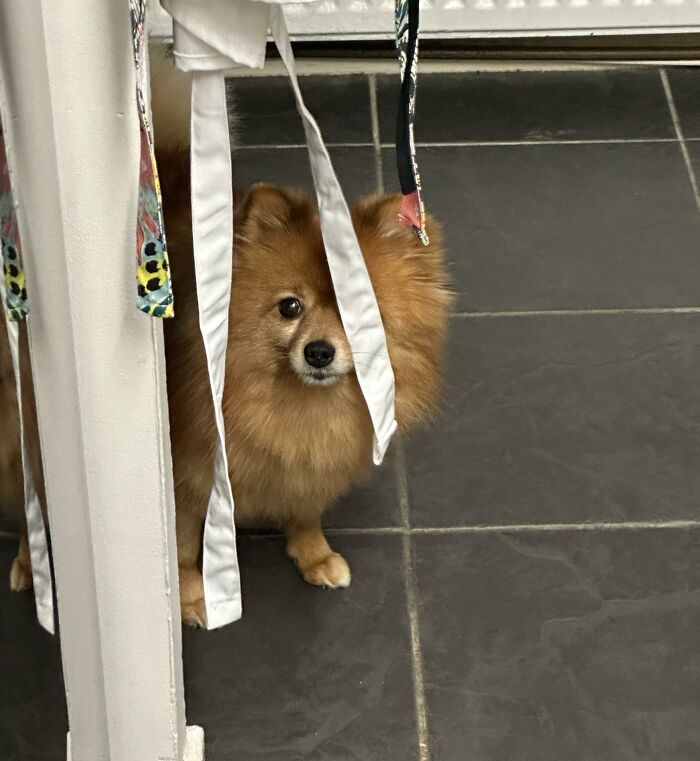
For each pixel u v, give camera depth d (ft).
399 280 6.79
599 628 7.84
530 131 12.25
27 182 4.23
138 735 6.23
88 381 4.84
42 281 4.49
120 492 5.22
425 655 7.67
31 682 5.32
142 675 5.95
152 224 4.21
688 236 11.06
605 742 7.17
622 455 9.08
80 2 3.94
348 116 12.28
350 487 8.14
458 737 7.19
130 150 4.29
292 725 7.26
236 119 11.65
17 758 5.18
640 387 9.63
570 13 12.38
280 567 8.25
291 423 6.97
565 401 9.50
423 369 7.16
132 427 5.01
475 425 9.29
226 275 4.91
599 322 10.18
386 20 12.31
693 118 12.43
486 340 10.00
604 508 8.68
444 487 8.81
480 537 8.46
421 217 4.92
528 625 7.86
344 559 8.25
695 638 7.79
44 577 5.14
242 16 4.17
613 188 11.58
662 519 8.59
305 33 12.41
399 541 8.43
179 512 7.48
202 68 4.26
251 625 7.86
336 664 7.62
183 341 6.68
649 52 13.00
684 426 9.32
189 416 6.84
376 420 6.25
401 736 7.20
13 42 3.93
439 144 12.05
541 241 10.97
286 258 6.62
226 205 4.71
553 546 8.39
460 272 10.61
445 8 12.28
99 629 5.67
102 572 5.48
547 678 7.54
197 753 6.86
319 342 6.53
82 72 4.08
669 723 7.29
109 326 4.69
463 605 7.99
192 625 7.83
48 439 4.90
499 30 12.56
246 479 7.25
